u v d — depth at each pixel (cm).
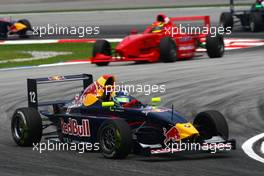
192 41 8800
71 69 8188
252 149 4131
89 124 4075
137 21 15175
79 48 10800
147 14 16500
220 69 7725
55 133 4706
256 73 7344
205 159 3847
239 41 10725
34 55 10038
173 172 3534
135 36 8456
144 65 8294
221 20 12062
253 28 11906
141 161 3800
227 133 4006
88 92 4309
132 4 19712
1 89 6806
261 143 4316
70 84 6969
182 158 3872
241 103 5722
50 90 6644
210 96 6066
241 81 6844
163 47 8338
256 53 9188
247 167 3653
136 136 3991
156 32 8544
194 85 6656
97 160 3841
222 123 4000
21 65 8869
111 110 4131
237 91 6281
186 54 8681
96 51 8400
